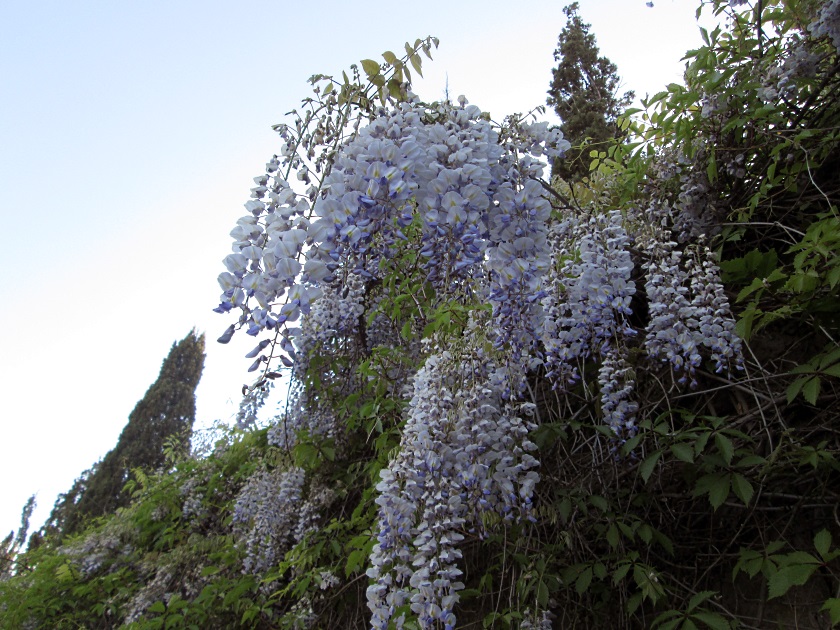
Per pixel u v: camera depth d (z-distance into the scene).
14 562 6.77
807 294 2.26
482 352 2.36
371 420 3.39
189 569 4.93
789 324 2.61
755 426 2.45
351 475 3.79
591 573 2.36
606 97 7.69
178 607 4.15
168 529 5.54
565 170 5.43
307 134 2.12
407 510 2.20
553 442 2.68
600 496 2.49
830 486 2.26
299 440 3.85
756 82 2.82
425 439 2.24
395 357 3.40
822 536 1.83
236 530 4.43
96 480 16.30
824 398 2.35
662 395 2.70
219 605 4.07
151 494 6.18
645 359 2.80
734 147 2.92
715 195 2.97
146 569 5.37
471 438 2.25
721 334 2.31
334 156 2.03
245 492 4.46
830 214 2.58
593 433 2.76
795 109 2.84
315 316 3.63
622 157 3.48
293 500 3.93
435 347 2.50
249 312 1.64
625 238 2.59
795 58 2.73
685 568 2.42
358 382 3.75
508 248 1.99
